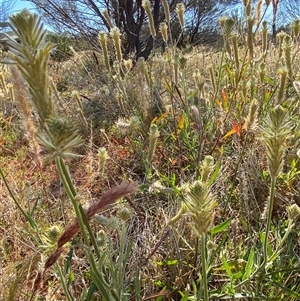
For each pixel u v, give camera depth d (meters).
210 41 12.16
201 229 0.77
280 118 0.82
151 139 1.36
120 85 2.58
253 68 2.42
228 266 1.24
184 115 2.32
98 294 1.40
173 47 2.47
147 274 1.51
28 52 0.58
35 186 2.14
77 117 3.24
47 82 0.60
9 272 1.33
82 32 7.23
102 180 2.06
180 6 2.44
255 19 2.26
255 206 1.75
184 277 1.44
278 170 0.89
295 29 2.40
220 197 1.84
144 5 2.43
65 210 1.93
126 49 8.16
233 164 2.08
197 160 1.98
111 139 2.96
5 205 1.95
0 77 2.81
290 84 2.33
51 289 1.37
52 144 0.59
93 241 0.83
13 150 2.97
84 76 4.84
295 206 1.14
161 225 1.62
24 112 0.94
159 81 3.44
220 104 2.40
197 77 2.33
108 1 8.14
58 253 0.87
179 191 1.25
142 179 2.34
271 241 1.46
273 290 1.29
